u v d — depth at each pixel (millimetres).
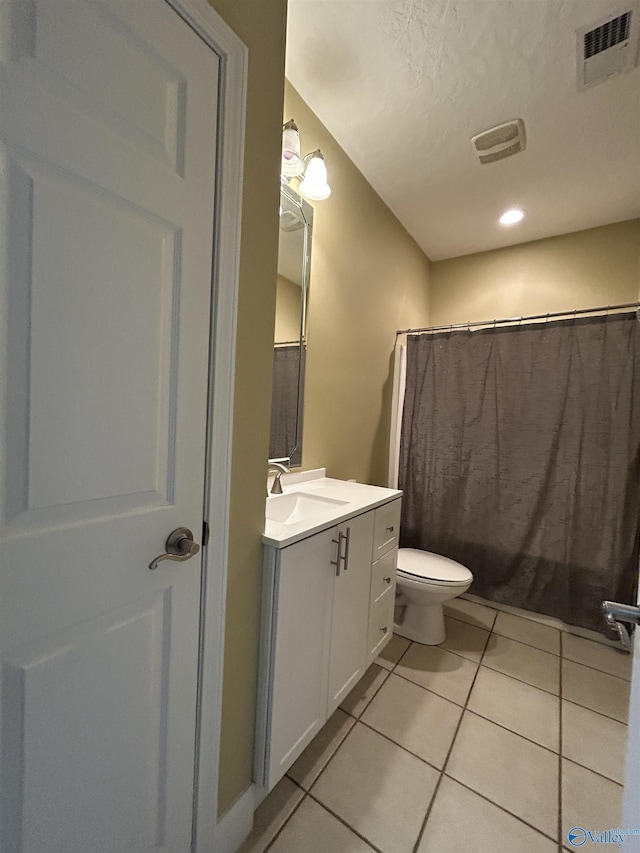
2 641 525
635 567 1951
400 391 2574
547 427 2156
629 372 1952
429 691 1575
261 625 1021
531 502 2205
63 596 590
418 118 1700
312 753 1262
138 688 721
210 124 769
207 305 800
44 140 526
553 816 1077
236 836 962
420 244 2881
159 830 789
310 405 1841
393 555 1704
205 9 730
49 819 598
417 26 1287
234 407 897
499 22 1264
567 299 2652
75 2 547
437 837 1014
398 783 1163
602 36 1290
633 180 2062
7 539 522
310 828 1027
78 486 603
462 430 2400
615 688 1627
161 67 669
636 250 2426
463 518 2406
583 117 1650
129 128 629
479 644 1937
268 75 924
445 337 2455
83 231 583
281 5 953
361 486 1785
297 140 1398
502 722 1418
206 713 866
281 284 1611
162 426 734
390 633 1731
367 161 1994
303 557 1078
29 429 541
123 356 654
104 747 668
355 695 1544
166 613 767
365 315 2240
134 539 690
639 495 1943
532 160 1942
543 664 1783
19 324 525
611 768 1237
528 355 2209
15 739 551
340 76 1498
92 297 602
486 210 2408
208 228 788
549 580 2160
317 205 1775
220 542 871
